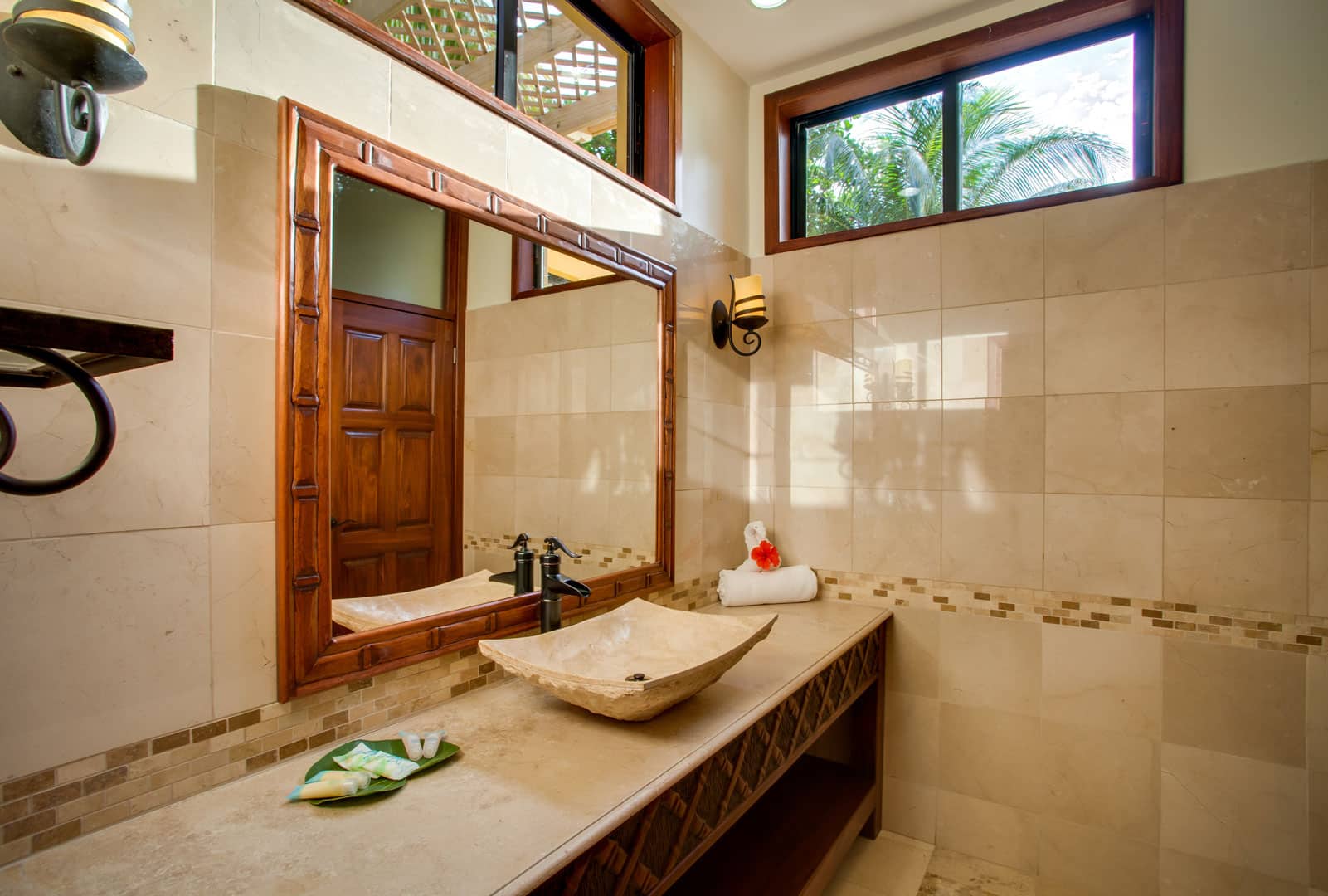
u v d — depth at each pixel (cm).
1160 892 184
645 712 119
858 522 230
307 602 107
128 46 76
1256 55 173
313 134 108
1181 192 182
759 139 252
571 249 164
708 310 226
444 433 136
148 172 91
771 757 144
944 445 215
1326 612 164
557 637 145
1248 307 173
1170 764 183
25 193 80
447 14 192
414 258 128
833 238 235
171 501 94
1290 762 169
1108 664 191
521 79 247
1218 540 177
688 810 114
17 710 80
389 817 92
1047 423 199
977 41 209
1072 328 196
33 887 76
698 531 221
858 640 189
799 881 168
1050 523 198
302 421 107
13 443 65
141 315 90
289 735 108
